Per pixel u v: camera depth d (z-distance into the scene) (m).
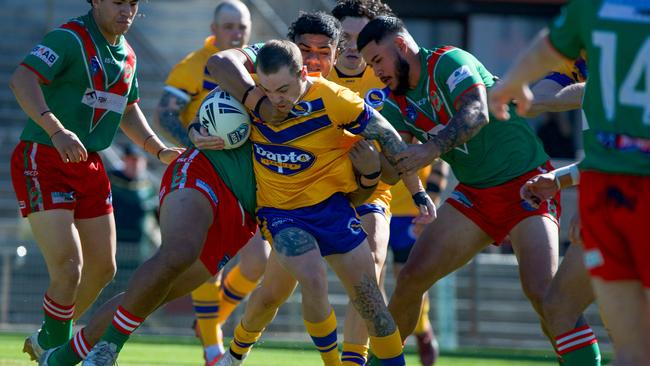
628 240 13.72
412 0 74.88
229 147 19.56
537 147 21.14
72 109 21.97
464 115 18.83
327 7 65.31
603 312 14.23
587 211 14.05
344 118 18.80
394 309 21.52
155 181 51.66
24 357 28.38
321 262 18.80
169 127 28.36
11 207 57.09
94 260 22.83
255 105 18.92
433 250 21.08
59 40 21.47
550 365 34.16
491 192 20.78
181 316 45.28
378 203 22.41
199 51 29.31
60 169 21.86
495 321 49.09
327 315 20.00
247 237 20.25
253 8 63.62
